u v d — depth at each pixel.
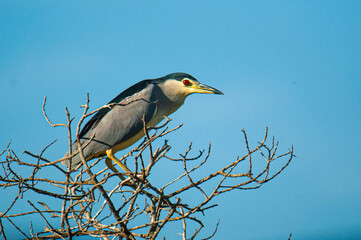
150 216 7.94
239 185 7.13
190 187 7.46
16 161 6.39
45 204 7.50
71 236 6.92
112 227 7.50
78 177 7.55
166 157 7.34
